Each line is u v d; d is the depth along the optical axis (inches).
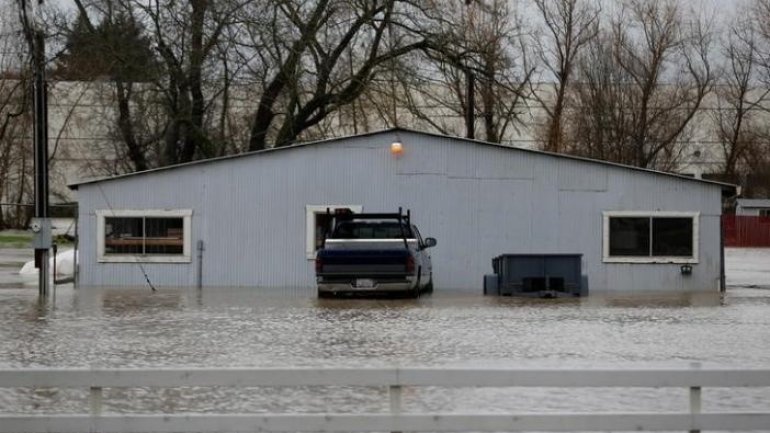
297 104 1780.3
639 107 2524.6
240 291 1191.6
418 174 1243.2
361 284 1043.9
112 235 1253.7
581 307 993.5
